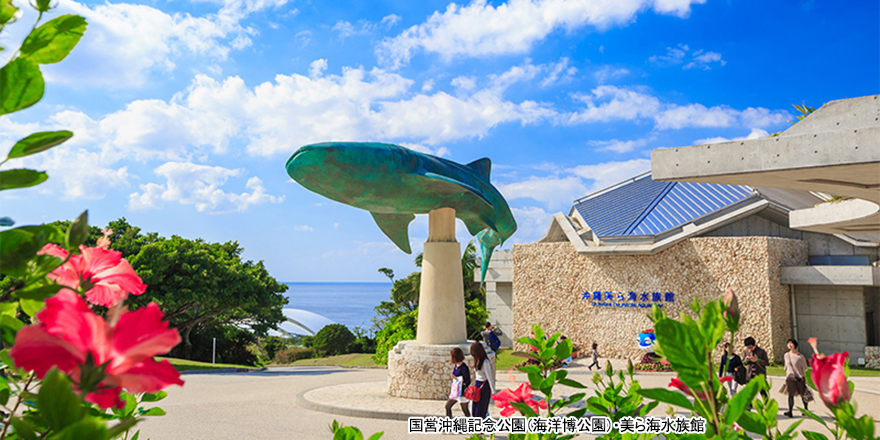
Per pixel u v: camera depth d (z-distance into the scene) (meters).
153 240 27.41
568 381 2.69
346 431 2.29
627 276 24.38
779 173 7.66
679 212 25.16
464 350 12.84
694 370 1.46
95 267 1.45
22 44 1.21
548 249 26.39
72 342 0.91
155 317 0.93
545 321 25.92
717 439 1.41
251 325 32.88
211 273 26.02
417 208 13.23
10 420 0.98
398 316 26.27
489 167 15.41
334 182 11.62
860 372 20.48
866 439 1.42
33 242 1.19
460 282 13.74
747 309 22.19
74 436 0.83
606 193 29.58
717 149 7.84
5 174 1.18
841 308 22.73
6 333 1.27
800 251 23.59
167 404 13.34
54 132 1.18
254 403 13.44
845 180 8.34
